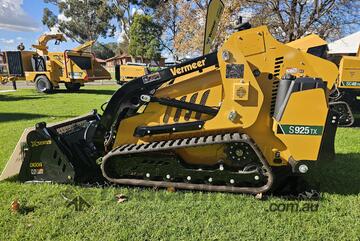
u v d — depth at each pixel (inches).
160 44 1632.6
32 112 404.2
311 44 163.3
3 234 115.0
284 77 136.6
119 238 112.7
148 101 148.6
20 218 125.4
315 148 134.6
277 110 137.6
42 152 156.5
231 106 140.7
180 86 150.8
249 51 140.0
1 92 703.1
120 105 153.3
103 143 159.9
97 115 196.9
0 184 156.6
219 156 145.4
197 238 113.0
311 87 130.7
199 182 146.6
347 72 328.8
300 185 150.9
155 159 145.8
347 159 199.0
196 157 147.8
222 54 137.4
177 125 146.9
